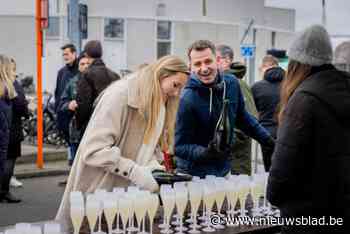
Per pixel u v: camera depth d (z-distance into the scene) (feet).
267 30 93.56
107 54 77.82
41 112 33.19
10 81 21.07
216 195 11.03
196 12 82.94
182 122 13.50
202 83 13.53
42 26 33.12
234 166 17.42
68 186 11.49
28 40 78.79
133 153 11.48
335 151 9.57
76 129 25.46
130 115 11.36
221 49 19.04
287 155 9.57
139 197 10.16
